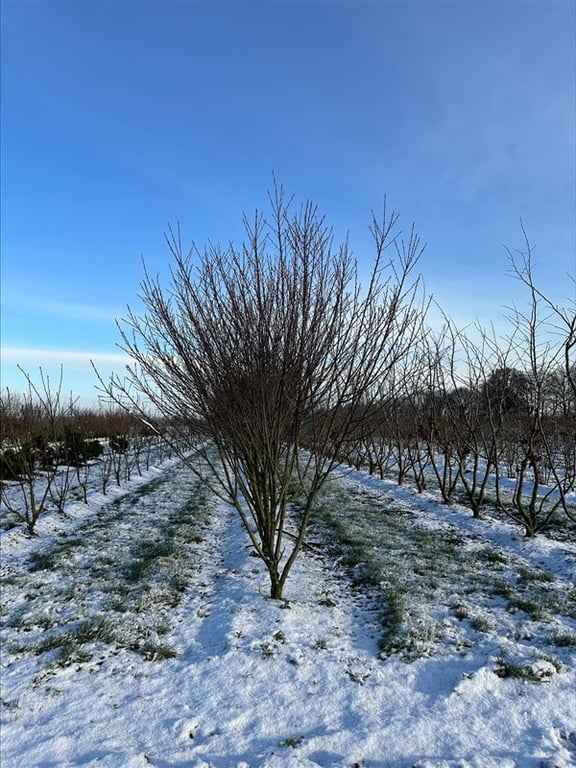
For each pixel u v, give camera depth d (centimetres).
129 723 327
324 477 521
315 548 746
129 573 632
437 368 1114
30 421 1221
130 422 2434
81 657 417
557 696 342
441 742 297
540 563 682
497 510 1027
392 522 930
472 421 1089
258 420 484
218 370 481
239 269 490
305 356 471
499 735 303
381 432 1456
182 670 393
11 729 327
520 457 1423
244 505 1137
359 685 363
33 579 627
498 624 457
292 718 327
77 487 1344
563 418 894
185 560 682
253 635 435
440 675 372
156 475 1775
